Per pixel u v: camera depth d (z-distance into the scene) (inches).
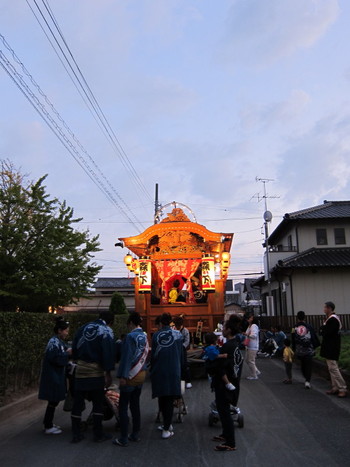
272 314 989.2
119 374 219.9
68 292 471.5
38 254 442.0
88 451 211.6
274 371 526.6
